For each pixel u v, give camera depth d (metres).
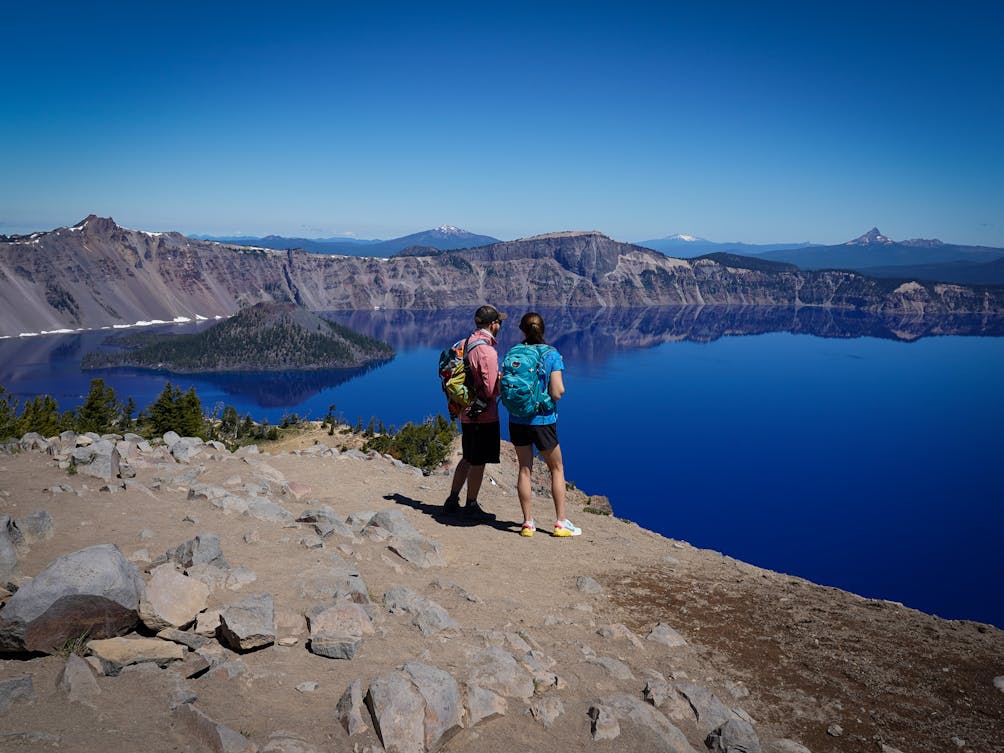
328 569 5.75
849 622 6.52
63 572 3.72
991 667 5.59
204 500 7.73
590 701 4.31
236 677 3.70
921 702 4.94
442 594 6.15
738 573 8.23
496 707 3.95
